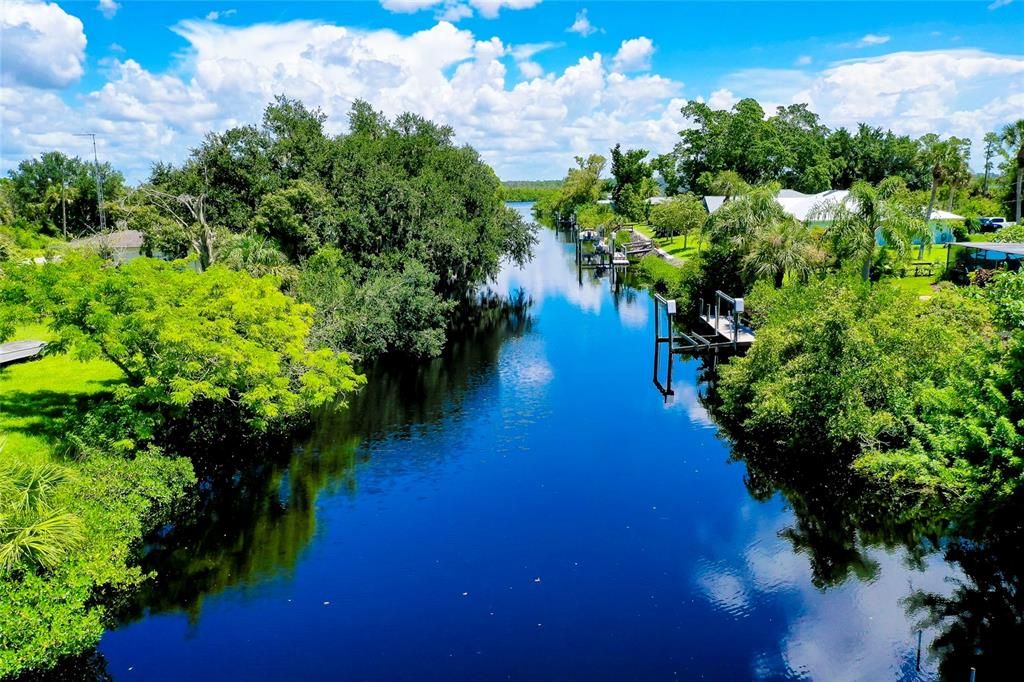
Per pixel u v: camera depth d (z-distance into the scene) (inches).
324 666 573.9
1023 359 639.8
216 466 983.0
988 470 653.3
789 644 585.3
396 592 679.7
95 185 3467.0
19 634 534.6
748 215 1721.2
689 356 1587.1
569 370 1478.8
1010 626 600.4
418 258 1722.4
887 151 4175.7
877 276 1819.6
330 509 857.5
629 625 617.9
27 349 1242.6
